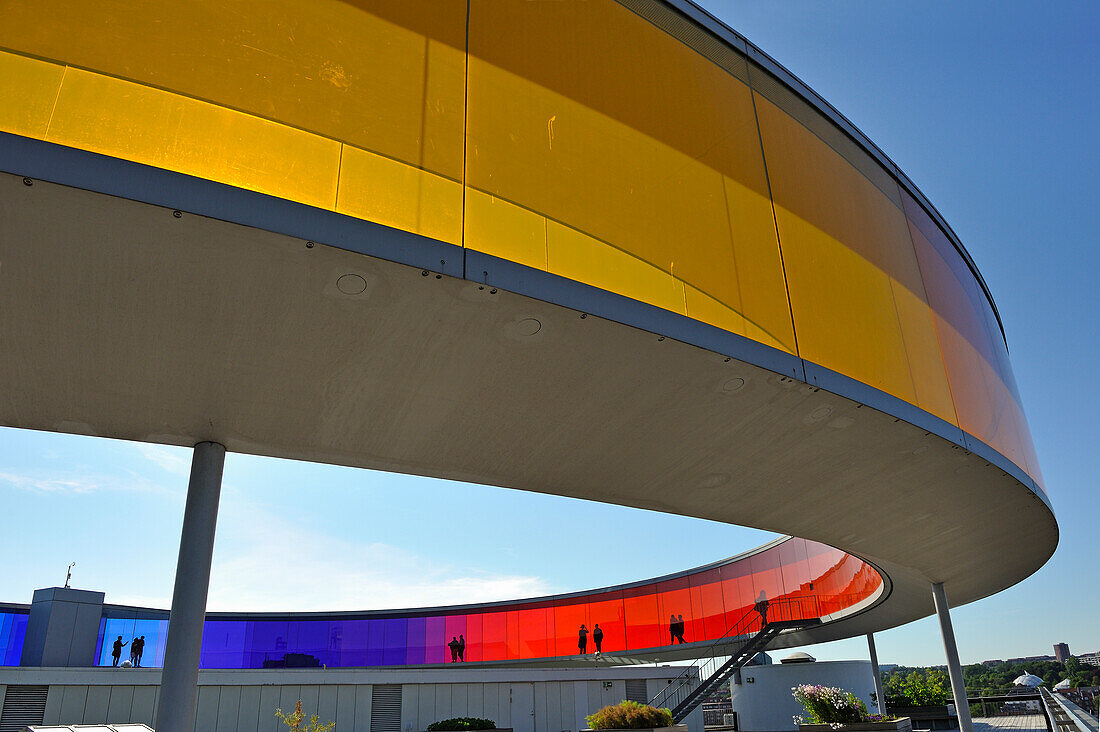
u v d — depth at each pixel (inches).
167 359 297.6
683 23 385.7
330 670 872.3
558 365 317.4
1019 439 559.5
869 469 465.1
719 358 320.2
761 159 389.1
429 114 272.4
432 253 251.8
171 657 306.7
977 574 857.5
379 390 330.6
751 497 507.8
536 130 299.7
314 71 253.6
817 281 384.5
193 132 226.7
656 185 330.0
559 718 939.3
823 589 1140.5
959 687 848.9
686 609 1314.0
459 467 425.7
